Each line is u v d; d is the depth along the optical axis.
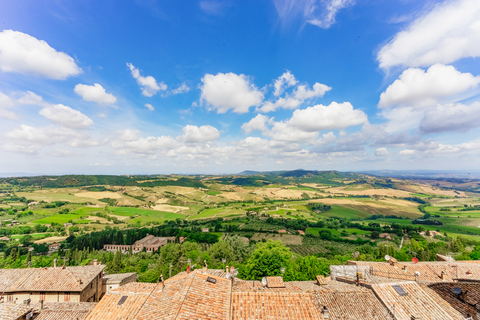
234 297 23.91
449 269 35.12
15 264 93.75
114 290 28.58
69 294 40.44
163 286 24.72
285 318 21.55
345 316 21.88
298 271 65.44
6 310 23.73
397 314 21.23
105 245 162.38
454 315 21.16
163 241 168.62
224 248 98.62
